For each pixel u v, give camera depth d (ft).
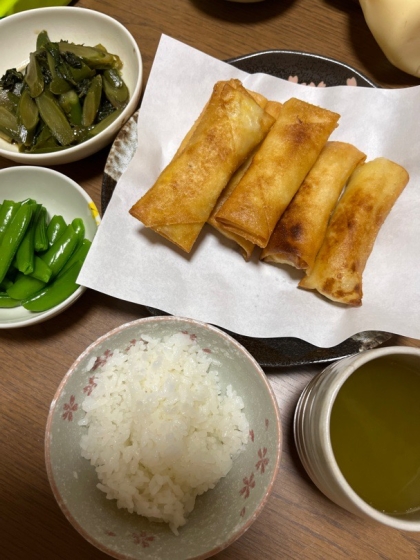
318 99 1.04
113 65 1.05
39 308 0.88
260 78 1.04
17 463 0.85
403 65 1.04
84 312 0.94
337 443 0.71
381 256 0.96
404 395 0.73
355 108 1.02
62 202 0.99
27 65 1.07
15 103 1.04
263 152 0.98
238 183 0.98
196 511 0.77
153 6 1.17
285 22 1.15
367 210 0.94
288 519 0.82
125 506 0.74
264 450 0.72
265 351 0.87
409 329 0.86
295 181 0.96
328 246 0.95
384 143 1.01
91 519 0.69
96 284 0.88
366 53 1.12
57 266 0.92
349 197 0.98
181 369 0.83
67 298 0.87
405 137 0.99
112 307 0.94
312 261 0.93
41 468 0.84
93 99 1.02
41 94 1.00
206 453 0.78
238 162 0.97
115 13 1.16
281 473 0.85
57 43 1.03
